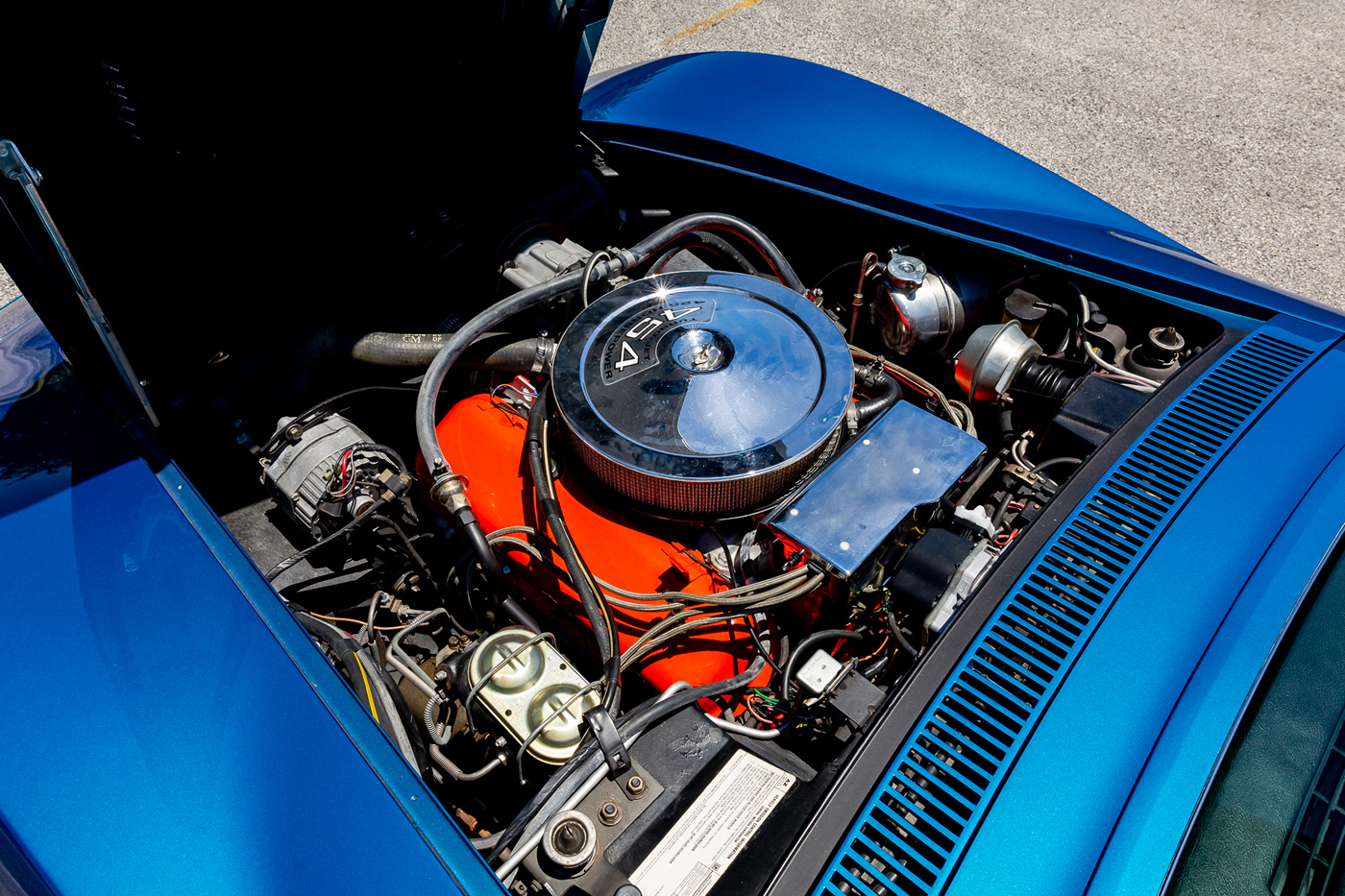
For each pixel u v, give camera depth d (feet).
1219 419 5.80
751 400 5.67
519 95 7.59
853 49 19.85
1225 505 5.21
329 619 6.15
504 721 4.95
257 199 6.11
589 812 4.57
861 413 6.10
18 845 4.41
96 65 4.73
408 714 5.32
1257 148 17.01
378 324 7.30
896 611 5.57
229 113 5.60
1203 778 4.09
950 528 5.83
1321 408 5.84
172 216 5.65
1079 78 19.08
